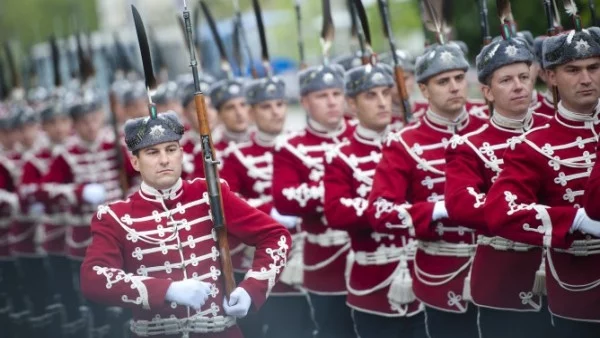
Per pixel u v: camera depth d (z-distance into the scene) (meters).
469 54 39.00
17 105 41.72
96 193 35.94
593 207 17.14
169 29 62.84
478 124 22.34
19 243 39.69
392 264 23.31
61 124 38.44
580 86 18.41
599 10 29.94
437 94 21.81
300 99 27.31
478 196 19.45
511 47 19.86
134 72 39.81
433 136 22.12
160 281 17.89
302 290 27.33
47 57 56.38
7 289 40.44
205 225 18.94
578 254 18.33
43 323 38.31
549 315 20.64
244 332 27.38
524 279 19.97
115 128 33.38
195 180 19.42
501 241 20.08
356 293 23.84
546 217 17.84
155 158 18.64
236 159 29.12
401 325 23.31
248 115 29.89
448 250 21.38
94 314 34.41
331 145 26.70
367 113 23.95
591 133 18.69
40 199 37.66
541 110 25.34
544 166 18.66
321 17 27.38
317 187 25.94
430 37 24.78
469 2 38.31
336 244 26.20
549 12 21.11
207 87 32.25
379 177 22.05
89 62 36.34
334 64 26.97
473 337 21.61
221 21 60.53
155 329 18.52
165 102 36.69
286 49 73.44
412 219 20.92
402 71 24.55
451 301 21.34
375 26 49.75
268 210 27.23
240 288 18.31
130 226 18.75
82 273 18.30
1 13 92.50
